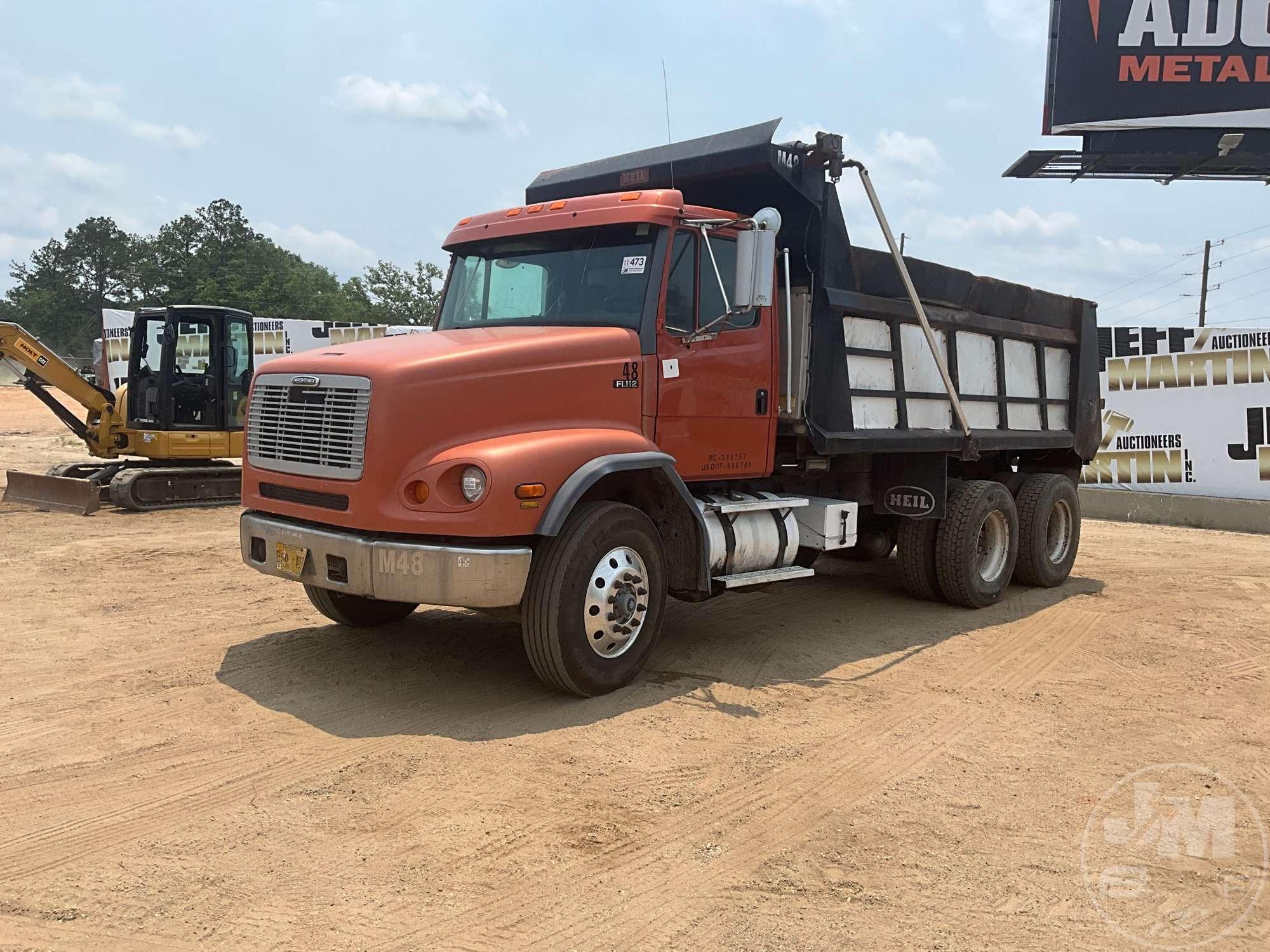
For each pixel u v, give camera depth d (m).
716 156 6.85
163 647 6.57
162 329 14.57
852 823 4.12
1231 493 15.16
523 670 6.20
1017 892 3.56
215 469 14.80
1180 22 20.69
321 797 4.21
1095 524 15.23
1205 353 15.27
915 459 8.23
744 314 6.36
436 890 3.46
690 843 3.88
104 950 3.04
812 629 7.65
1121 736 5.30
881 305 7.44
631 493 6.14
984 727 5.40
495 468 5.05
